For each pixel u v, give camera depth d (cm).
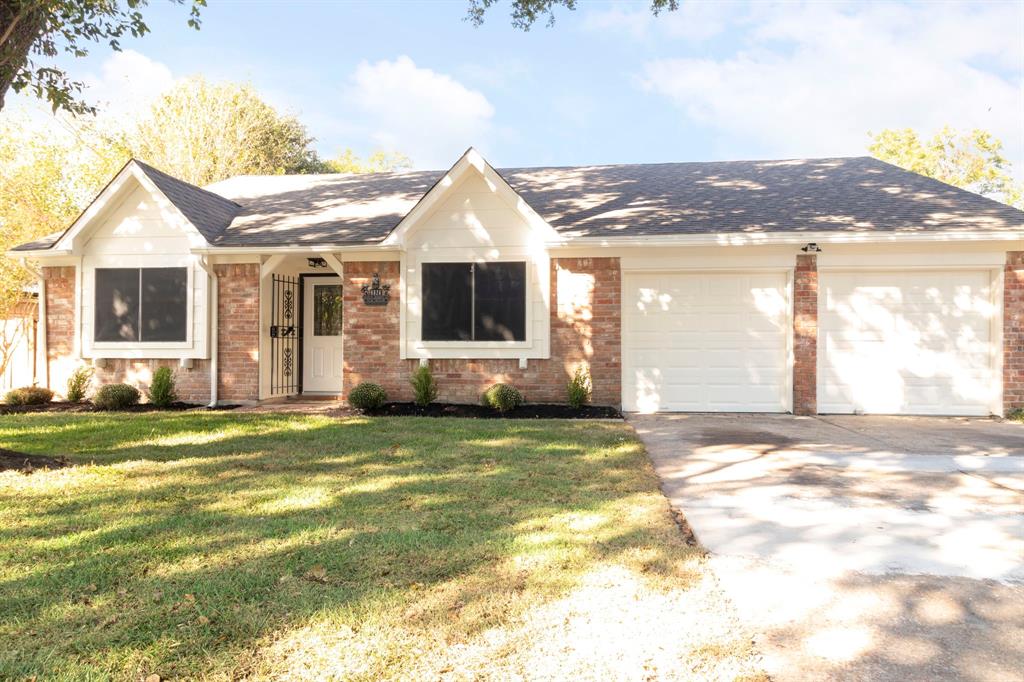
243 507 455
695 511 461
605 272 1055
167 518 426
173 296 1109
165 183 1123
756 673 236
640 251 1048
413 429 815
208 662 242
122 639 260
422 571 334
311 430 803
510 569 336
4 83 591
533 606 291
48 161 1647
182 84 2898
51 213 1647
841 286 1034
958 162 2569
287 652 250
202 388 1113
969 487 536
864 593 312
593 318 1055
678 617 282
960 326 1016
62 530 403
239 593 305
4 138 1555
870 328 1030
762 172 1342
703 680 231
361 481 535
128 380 1121
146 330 1112
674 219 1062
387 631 267
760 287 1055
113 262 1117
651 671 237
